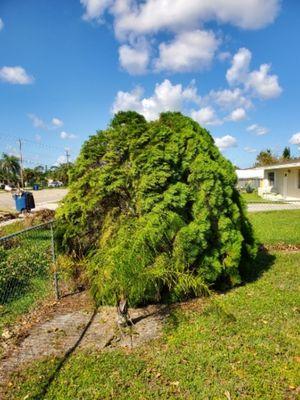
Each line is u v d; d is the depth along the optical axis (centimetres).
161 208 499
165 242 497
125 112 573
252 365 350
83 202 546
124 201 542
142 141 533
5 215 1698
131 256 446
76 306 529
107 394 316
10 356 390
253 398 305
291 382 324
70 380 339
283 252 848
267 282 600
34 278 665
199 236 509
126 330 435
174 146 532
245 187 4116
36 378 344
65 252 568
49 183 9700
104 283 456
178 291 498
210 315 466
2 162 8612
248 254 620
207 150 552
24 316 509
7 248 823
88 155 566
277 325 434
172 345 394
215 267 532
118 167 546
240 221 596
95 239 554
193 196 528
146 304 511
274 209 1895
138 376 342
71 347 403
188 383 327
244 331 420
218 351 378
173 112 595
